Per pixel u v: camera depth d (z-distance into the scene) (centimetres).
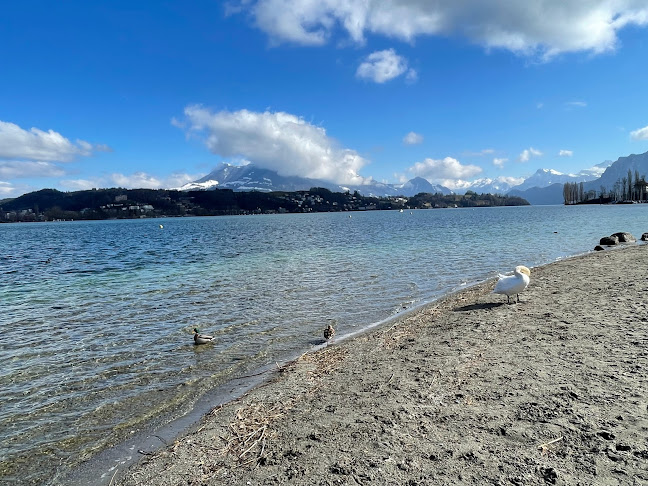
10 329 1384
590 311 1105
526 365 759
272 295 1797
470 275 2145
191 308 1614
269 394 800
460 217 12212
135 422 742
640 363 700
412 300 1631
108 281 2388
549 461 455
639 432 489
